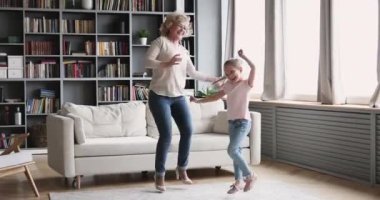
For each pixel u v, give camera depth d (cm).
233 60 435
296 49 650
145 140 505
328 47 546
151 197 433
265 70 669
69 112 530
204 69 807
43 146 722
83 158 476
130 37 761
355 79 550
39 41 740
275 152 636
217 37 813
